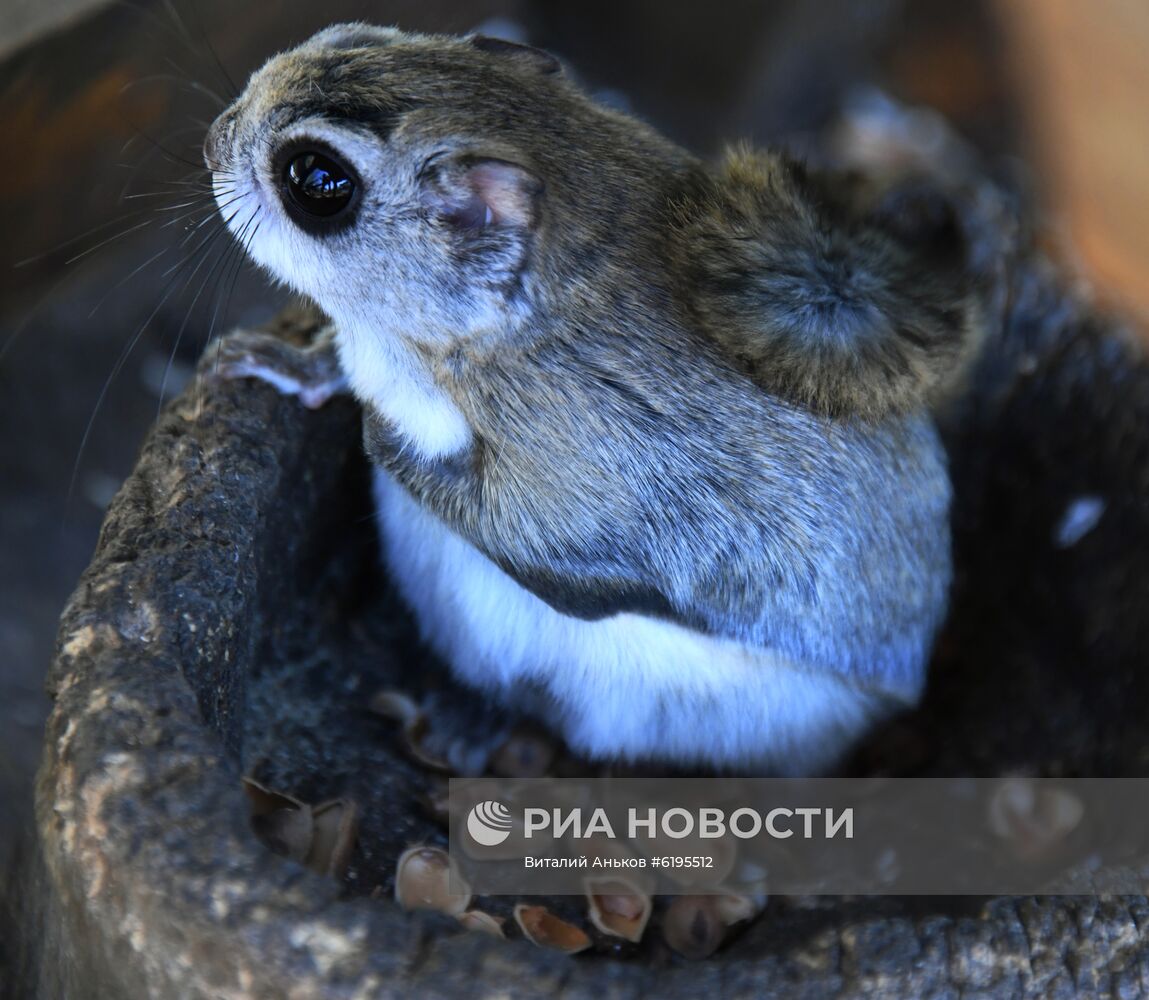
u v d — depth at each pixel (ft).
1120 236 2.62
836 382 2.16
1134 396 2.29
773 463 2.18
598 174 2.17
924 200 2.36
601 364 2.16
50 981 2.13
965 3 2.87
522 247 2.14
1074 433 2.31
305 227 2.15
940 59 2.93
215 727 2.13
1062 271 2.33
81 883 2.04
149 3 2.32
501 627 2.23
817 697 2.23
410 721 2.25
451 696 2.27
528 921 2.17
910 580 2.22
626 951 2.17
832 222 2.23
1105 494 2.29
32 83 2.30
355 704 2.26
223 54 2.38
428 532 2.23
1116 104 2.82
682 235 2.18
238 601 2.14
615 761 2.25
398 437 2.19
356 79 2.15
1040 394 2.33
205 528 2.15
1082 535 2.30
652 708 2.23
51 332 2.54
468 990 2.02
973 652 2.35
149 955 2.03
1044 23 2.84
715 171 2.22
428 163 2.13
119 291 2.55
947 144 2.85
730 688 2.21
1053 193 2.67
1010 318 2.34
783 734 2.24
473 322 2.15
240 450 2.18
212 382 2.20
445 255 2.14
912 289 2.23
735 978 2.04
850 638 2.20
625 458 2.16
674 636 2.20
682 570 2.17
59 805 2.05
